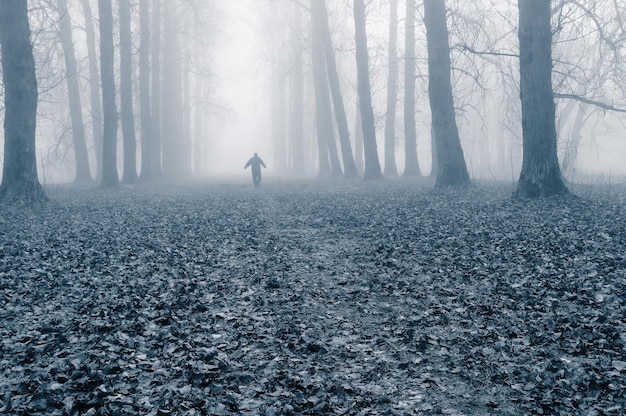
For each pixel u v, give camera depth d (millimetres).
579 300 6672
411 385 4816
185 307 7129
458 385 4777
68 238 11977
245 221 15031
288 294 7711
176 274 8898
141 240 11898
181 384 4836
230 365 5262
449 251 9797
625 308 6215
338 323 6508
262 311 6980
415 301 7199
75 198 21109
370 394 4648
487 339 5754
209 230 13391
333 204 18344
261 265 9516
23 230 12930
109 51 25547
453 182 20469
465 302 6969
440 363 5258
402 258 9547
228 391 4695
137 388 4730
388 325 6379
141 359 5395
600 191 18188
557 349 5348
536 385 4598
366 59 30172
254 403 4480
